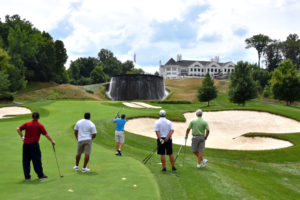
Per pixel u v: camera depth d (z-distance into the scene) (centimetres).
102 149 1349
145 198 578
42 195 558
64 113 2914
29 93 7400
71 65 15275
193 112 2872
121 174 789
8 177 708
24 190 590
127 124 2272
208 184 764
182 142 1956
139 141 1728
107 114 2867
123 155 1216
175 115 2648
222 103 6900
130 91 7488
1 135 1514
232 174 1002
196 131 977
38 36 9625
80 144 811
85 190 610
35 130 721
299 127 2472
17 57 7669
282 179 1092
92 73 14388
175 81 11231
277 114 2761
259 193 773
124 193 605
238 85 4991
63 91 7875
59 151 1155
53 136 1568
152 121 2467
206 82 6003
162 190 660
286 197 829
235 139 2028
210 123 2577
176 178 800
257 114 2805
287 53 14600
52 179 705
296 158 1421
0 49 6788
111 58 18600
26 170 697
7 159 930
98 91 8656
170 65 15975
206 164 1120
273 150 1558
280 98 6103
